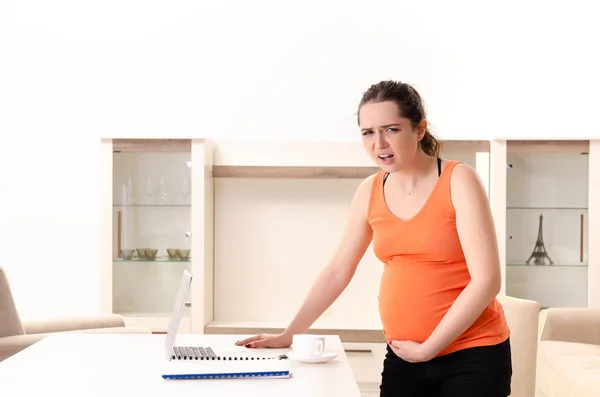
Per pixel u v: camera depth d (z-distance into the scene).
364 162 4.66
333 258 2.24
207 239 4.51
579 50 4.68
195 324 4.42
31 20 4.82
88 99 4.80
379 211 2.07
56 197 4.81
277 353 2.14
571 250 4.35
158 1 4.79
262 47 4.77
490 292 1.90
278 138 4.76
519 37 4.70
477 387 1.94
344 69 4.75
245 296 4.74
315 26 4.76
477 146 4.39
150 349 2.19
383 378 2.11
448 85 4.71
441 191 1.98
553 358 3.54
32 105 4.81
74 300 4.82
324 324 4.52
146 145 4.40
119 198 4.43
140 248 4.44
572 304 4.36
